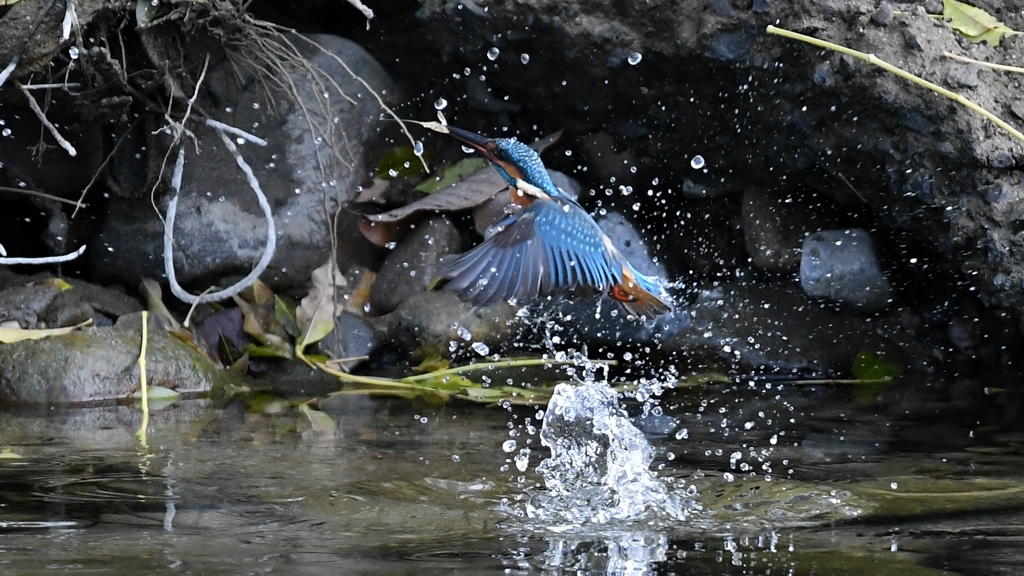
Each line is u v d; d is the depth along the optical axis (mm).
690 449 7832
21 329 10164
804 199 11656
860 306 11445
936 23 10219
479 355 11352
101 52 9930
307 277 11672
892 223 10914
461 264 6219
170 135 11016
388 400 9969
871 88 10172
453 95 12461
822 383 10812
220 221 11320
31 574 4992
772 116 10953
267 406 9633
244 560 5238
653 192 12281
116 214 11328
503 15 11352
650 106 11562
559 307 11555
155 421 8820
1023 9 10445
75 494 6473
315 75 11133
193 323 11156
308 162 11656
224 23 10625
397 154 12102
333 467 7215
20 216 11461
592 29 11133
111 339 10188
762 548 5562
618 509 6289
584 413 7797
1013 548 5512
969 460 7480
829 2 10359
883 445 7961
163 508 6191
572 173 12469
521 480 6949
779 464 7375
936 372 11219
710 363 11328
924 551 5480
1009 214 9789
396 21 12102
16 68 9719
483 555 5406
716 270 12008
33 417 8992
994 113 9883
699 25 10789
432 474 7035
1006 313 10148
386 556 5352
